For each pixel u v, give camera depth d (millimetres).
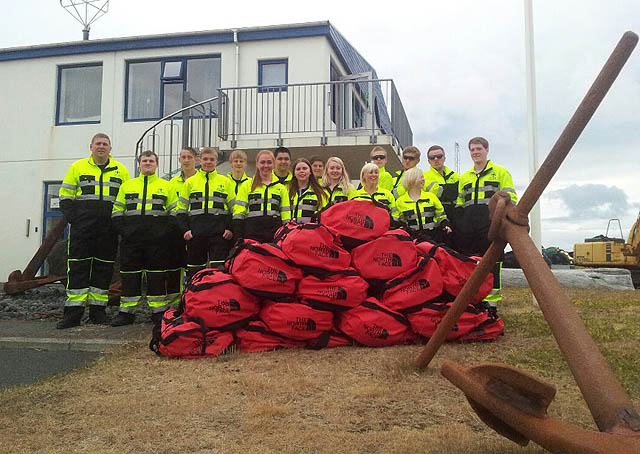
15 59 15109
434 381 3705
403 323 4895
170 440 2775
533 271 2285
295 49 13508
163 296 6875
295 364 4305
